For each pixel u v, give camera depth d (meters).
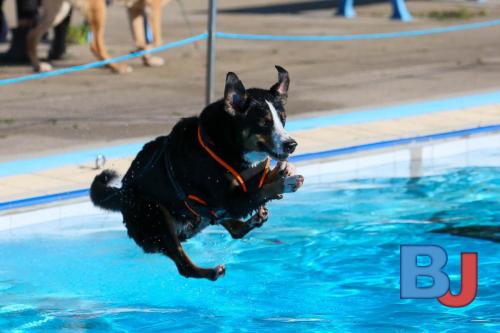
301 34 22.02
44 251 8.69
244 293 7.68
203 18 25.45
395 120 12.82
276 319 7.09
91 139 11.94
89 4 16.78
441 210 9.80
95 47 17.20
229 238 9.10
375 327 6.85
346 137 11.81
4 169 10.42
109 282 7.97
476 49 19.61
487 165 11.55
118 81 16.27
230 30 22.56
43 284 7.90
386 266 8.23
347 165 11.23
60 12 16.69
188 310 7.32
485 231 9.09
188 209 6.75
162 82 16.11
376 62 18.06
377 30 22.75
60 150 11.33
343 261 8.38
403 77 16.33
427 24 23.88
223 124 6.28
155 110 13.74
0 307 7.37
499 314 7.11
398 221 9.45
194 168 6.47
